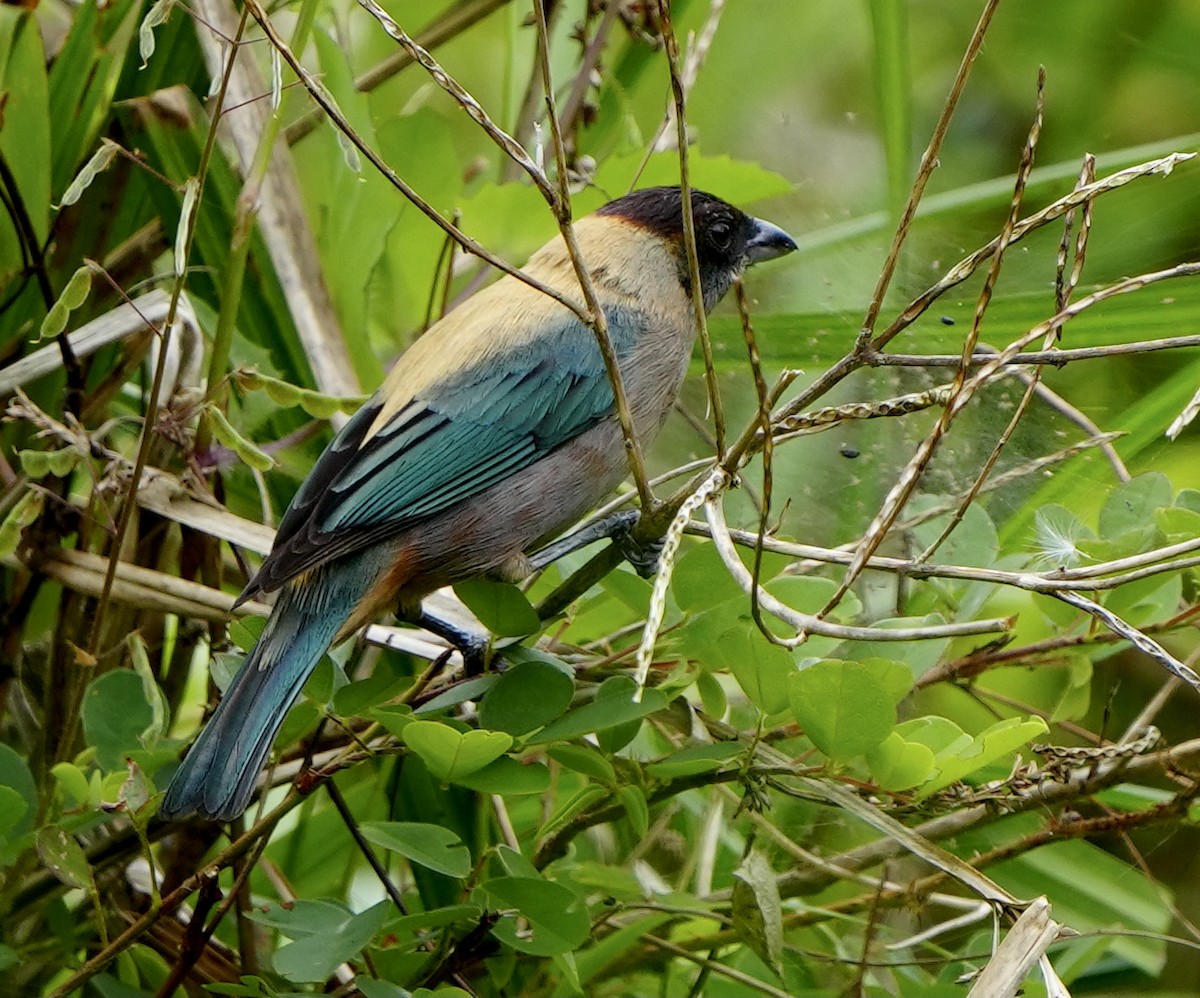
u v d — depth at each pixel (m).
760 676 6.83
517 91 11.10
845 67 13.37
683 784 7.42
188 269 8.89
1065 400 10.49
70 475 8.66
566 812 7.49
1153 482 8.12
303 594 8.20
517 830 9.45
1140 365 10.93
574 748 7.05
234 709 7.50
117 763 7.52
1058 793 7.47
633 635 8.82
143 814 6.82
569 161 10.21
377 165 6.14
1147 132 12.78
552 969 8.27
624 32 11.61
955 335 10.86
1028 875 9.00
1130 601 7.66
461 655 8.92
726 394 12.20
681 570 7.18
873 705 6.61
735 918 7.16
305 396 8.49
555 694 7.01
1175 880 10.11
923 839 6.89
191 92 9.29
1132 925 8.79
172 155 9.23
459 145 13.28
